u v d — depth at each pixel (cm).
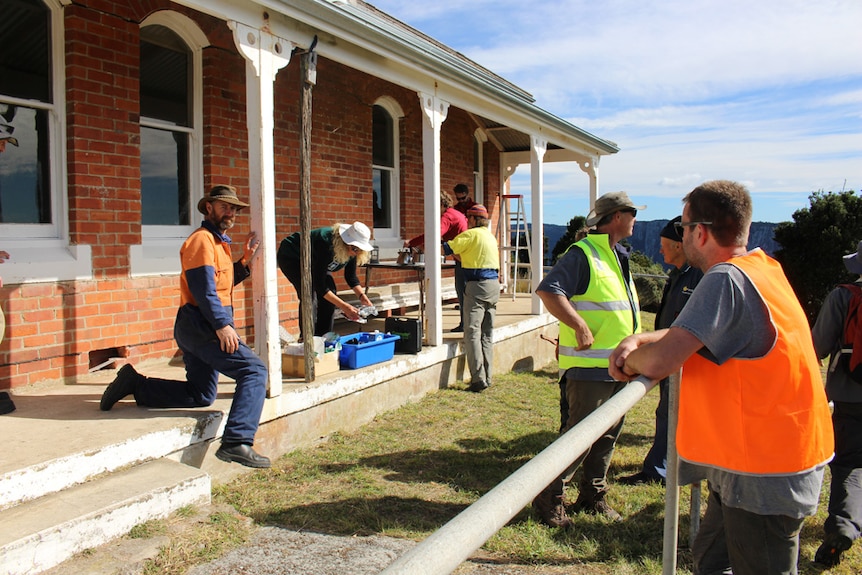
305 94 511
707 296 213
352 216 841
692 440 227
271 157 480
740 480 216
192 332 426
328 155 796
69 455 353
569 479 407
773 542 219
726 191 227
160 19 583
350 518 402
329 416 555
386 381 633
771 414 210
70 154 510
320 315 651
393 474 482
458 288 800
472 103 754
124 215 547
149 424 411
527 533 397
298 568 336
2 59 473
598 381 398
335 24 514
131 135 550
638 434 621
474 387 735
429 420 620
